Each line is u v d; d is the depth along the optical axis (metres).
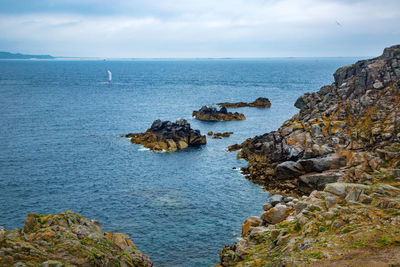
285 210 35.62
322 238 25.75
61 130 102.00
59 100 166.75
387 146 54.31
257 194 56.12
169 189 58.41
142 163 72.38
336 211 28.97
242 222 46.81
